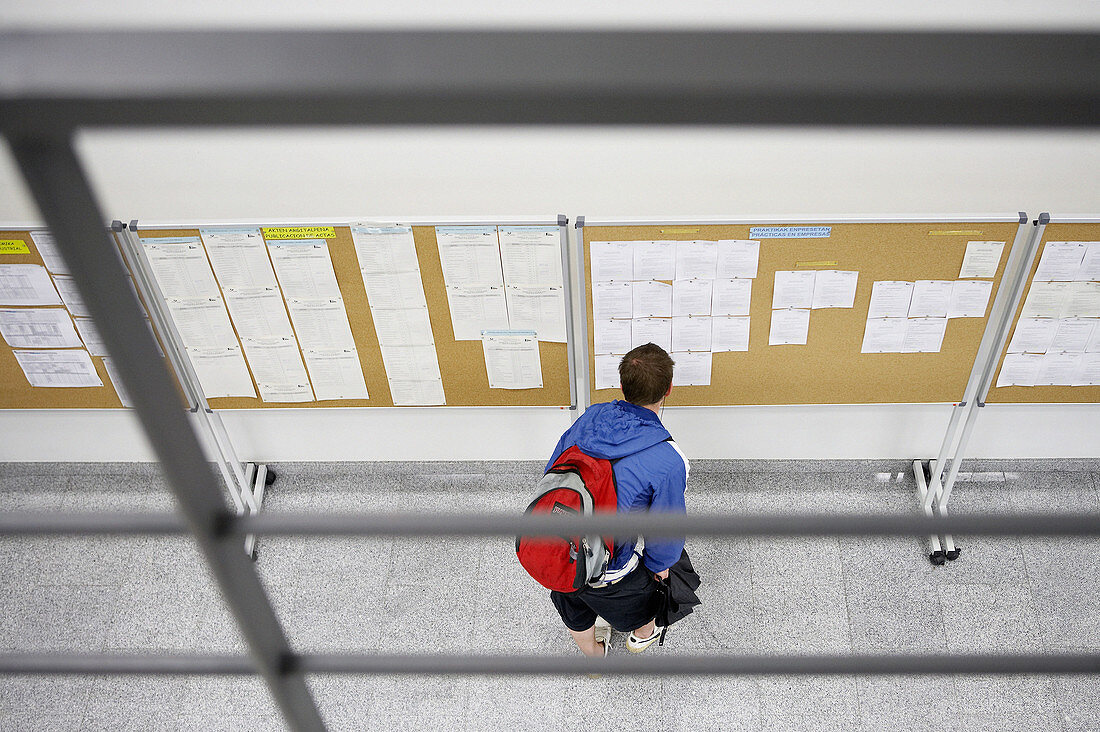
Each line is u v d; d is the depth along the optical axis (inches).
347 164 108.0
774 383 122.5
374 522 19.6
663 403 120.3
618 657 26.3
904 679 117.3
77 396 129.5
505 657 26.3
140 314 15.4
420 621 128.8
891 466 139.6
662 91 10.9
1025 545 131.4
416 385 125.6
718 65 10.9
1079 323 113.1
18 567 137.5
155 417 16.2
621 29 11.1
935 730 113.4
